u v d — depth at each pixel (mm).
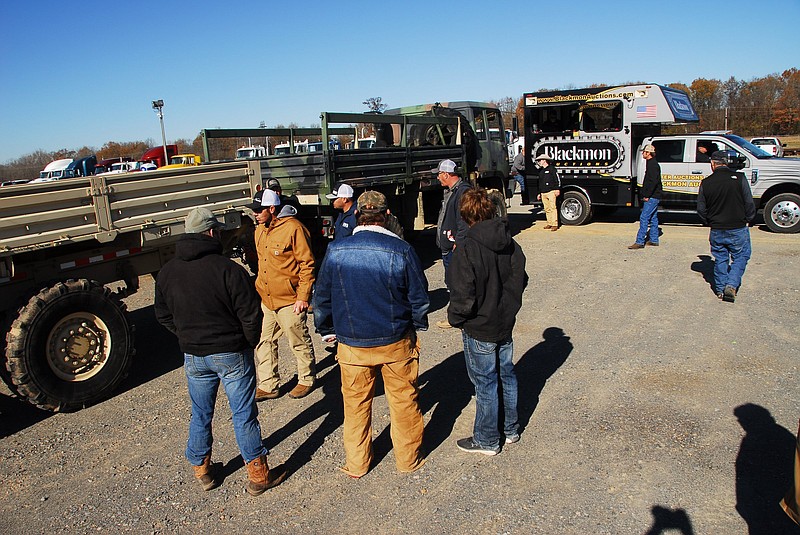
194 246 3445
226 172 6234
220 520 3434
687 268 8625
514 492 3500
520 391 4824
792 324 6043
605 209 14406
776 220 11195
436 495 3521
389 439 4227
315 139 13594
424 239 12383
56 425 4805
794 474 2539
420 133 10961
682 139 11984
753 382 4758
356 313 3520
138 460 4184
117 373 5195
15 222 4488
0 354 4668
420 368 5457
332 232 8016
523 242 11438
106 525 3453
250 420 3578
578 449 3914
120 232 5211
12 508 3684
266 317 4930
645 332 6043
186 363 3582
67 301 4848
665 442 3934
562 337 6023
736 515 3188
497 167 12508
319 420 4590
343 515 3396
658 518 3193
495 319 3680
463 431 4262
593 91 12438
